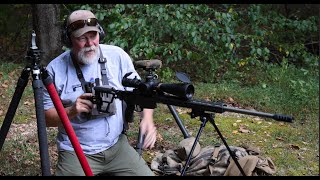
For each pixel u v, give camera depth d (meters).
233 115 5.93
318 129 5.43
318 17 9.10
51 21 8.30
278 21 8.38
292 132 5.29
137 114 5.76
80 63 3.24
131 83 2.98
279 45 8.39
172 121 5.58
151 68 3.03
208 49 7.72
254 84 7.55
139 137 3.34
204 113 2.92
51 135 4.97
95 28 3.11
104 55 3.34
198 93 6.82
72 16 3.13
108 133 3.28
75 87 3.21
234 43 7.88
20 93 2.96
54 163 4.26
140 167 3.37
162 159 3.87
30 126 5.39
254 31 8.20
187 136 4.13
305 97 6.46
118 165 3.34
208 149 3.82
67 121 2.87
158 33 7.53
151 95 2.92
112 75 3.31
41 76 2.86
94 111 3.14
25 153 4.48
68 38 3.20
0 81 7.39
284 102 6.43
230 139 5.00
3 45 9.98
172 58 7.43
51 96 2.85
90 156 3.28
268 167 3.69
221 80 7.78
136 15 7.62
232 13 7.62
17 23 10.26
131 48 7.51
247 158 3.58
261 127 5.44
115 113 3.24
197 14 7.82
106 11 7.38
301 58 8.67
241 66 8.14
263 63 8.04
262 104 6.40
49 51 8.34
